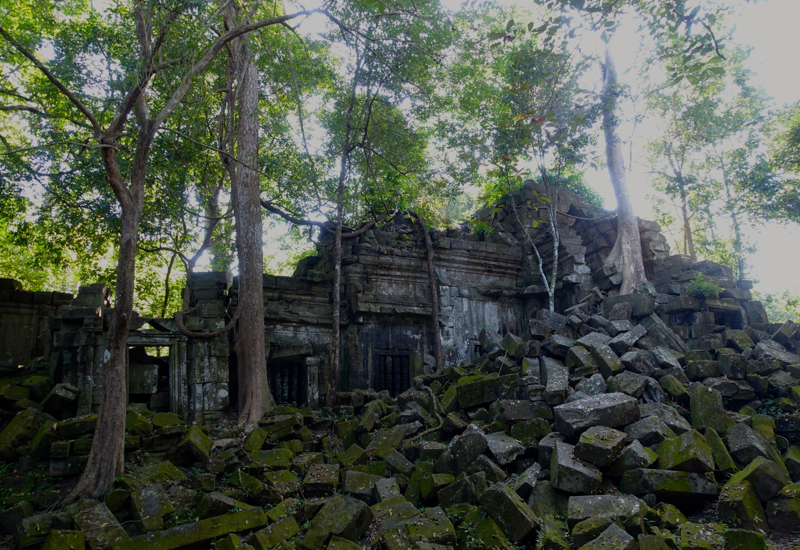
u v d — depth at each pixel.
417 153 17.36
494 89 16.03
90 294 11.52
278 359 13.43
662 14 9.13
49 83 13.46
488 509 7.22
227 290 13.89
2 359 13.38
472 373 12.45
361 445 10.95
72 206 14.34
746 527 6.79
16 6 14.13
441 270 16.38
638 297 12.71
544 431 9.20
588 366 10.33
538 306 17.34
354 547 6.78
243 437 10.33
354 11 13.82
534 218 18.06
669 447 7.92
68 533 6.49
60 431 8.98
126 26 13.03
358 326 15.07
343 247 15.50
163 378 12.85
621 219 16.55
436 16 13.77
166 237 16.38
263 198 16.67
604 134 17.53
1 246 18.81
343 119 15.70
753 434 8.25
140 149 8.67
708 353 11.04
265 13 14.00
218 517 7.09
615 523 6.65
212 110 15.06
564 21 8.91
